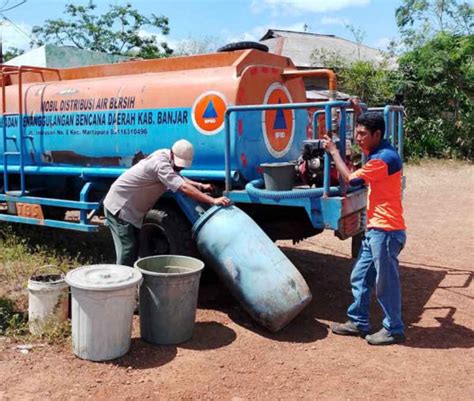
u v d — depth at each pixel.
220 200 5.19
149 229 6.03
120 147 6.61
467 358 4.62
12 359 4.43
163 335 4.74
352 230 5.37
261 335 5.07
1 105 7.89
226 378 4.21
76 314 4.41
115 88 6.63
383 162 4.63
